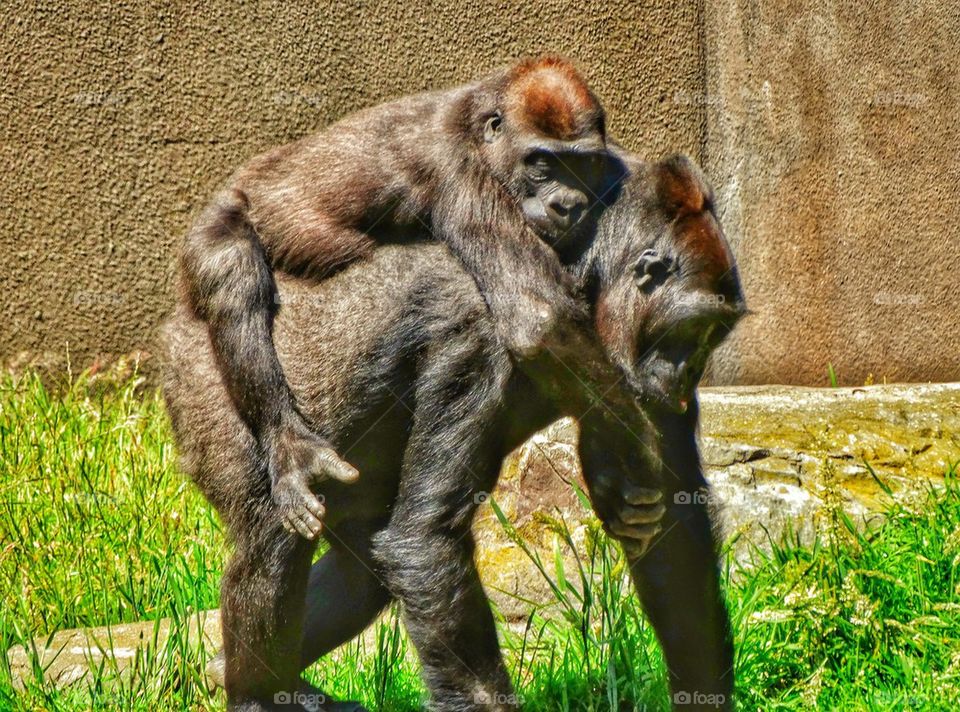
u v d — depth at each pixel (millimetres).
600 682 13086
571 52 23578
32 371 21734
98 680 13383
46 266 21891
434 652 11508
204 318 12578
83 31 21672
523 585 16094
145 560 16266
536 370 11680
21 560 16125
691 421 12297
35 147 21672
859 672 13125
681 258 11836
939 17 24094
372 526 12297
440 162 13117
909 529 16094
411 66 23047
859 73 23906
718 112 24250
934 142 24281
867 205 24125
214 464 12117
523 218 12664
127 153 22062
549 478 17641
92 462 18562
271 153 14000
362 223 13047
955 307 24578
